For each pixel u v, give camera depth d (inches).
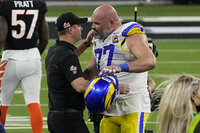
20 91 1199.6
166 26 2315.5
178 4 3686.0
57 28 570.9
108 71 502.0
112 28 546.0
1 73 685.3
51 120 572.7
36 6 683.4
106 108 511.2
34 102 690.8
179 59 1670.8
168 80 401.4
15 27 671.1
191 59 1673.2
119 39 543.2
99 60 569.3
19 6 668.7
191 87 381.4
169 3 3676.2
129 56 542.6
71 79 548.4
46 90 1216.8
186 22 2329.0
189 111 372.8
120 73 556.4
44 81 1323.8
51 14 2815.0
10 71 682.8
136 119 557.9
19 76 688.4
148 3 3292.3
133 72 514.3
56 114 567.8
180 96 377.4
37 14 685.3
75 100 563.5
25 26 675.4
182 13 3021.7
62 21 564.7
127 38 537.6
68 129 563.5
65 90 560.1
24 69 683.4
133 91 557.9
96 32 549.3
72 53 558.9
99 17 541.0
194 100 387.2
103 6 547.8
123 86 526.6
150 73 1413.6
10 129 870.4
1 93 693.3
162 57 1707.7
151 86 624.7
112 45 549.3
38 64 693.3
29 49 688.4
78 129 564.4
